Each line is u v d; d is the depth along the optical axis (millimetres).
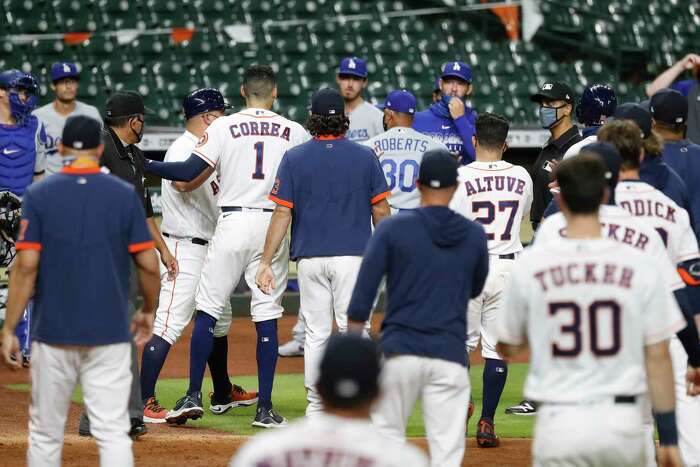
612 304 14203
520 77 63188
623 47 65500
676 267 19016
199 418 28891
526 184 26047
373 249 17438
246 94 27656
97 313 17750
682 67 36062
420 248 17375
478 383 34875
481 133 26094
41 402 18094
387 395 17531
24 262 17641
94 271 17734
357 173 24812
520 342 15094
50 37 59781
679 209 18906
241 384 34531
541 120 29078
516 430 27625
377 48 63781
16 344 17984
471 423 28766
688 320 17344
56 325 17672
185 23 64188
